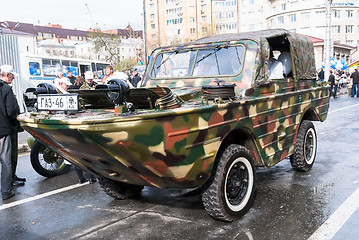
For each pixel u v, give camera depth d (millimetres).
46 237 3947
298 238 3594
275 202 4602
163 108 3291
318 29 63875
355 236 3596
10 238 3971
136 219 4277
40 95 3693
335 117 12836
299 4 64500
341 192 4895
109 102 3865
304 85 5703
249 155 4176
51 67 19250
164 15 85000
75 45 89500
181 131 3246
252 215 4203
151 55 5578
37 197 5383
